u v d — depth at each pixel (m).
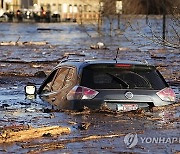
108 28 131.62
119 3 127.44
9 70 54.38
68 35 122.69
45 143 21.77
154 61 64.62
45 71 53.22
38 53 77.25
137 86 28.09
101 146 21.39
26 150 20.66
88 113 27.55
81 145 21.55
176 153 20.44
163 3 81.69
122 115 27.41
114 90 27.72
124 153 20.33
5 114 28.39
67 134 23.50
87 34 117.12
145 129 24.55
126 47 86.00
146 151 20.67
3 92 37.47
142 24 125.62
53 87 31.52
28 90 33.66
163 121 26.36
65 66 30.56
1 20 195.12
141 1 153.62
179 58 68.69
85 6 185.88
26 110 29.56
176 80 46.06
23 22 193.25
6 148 20.95
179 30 64.19
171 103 28.91
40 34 127.75
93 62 28.73
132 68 28.36
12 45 93.75
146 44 84.31
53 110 28.83
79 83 28.11
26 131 22.84
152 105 28.03
